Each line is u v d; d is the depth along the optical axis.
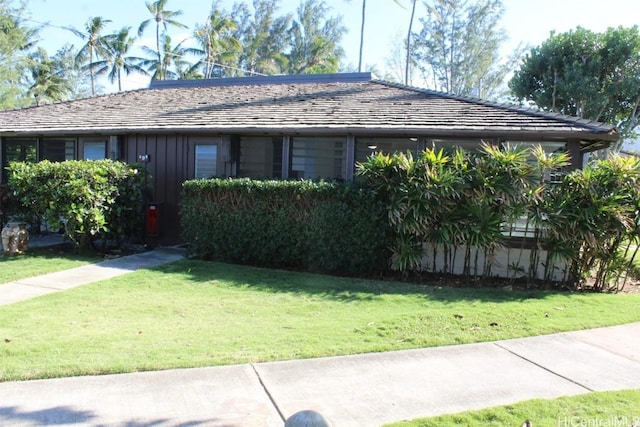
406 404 3.30
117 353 4.16
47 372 3.70
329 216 7.79
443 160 7.48
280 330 4.96
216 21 42.84
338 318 5.46
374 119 9.37
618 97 20.14
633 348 4.56
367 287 7.05
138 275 7.52
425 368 3.97
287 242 8.19
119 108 13.06
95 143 11.85
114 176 9.39
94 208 9.00
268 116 10.33
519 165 7.24
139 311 5.61
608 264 7.33
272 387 3.55
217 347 4.38
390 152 9.48
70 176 8.79
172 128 10.14
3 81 28.48
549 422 3.01
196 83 15.41
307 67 45.84
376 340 4.65
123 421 3.01
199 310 5.71
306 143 10.13
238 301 6.15
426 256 8.20
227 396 3.39
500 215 7.33
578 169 7.77
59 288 6.68
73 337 4.59
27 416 3.06
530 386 3.63
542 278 7.89
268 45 48.44
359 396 3.42
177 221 10.77
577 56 20.06
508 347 4.53
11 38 29.05
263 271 7.95
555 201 7.23
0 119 13.49
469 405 3.29
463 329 5.04
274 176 10.39
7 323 5.00
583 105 20.00
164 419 3.05
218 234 8.64
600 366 4.08
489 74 37.03
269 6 48.72
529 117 8.88
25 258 8.78
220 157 10.27
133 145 11.12
